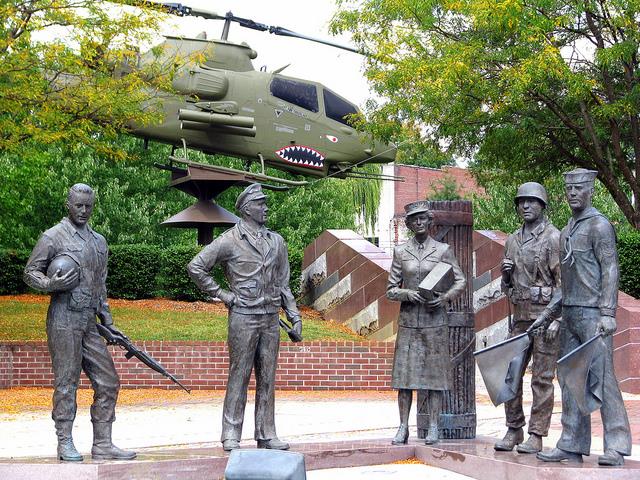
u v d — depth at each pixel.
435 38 22.41
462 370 11.05
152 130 22.22
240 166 37.09
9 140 18.34
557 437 12.07
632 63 22.28
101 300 9.30
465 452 9.73
